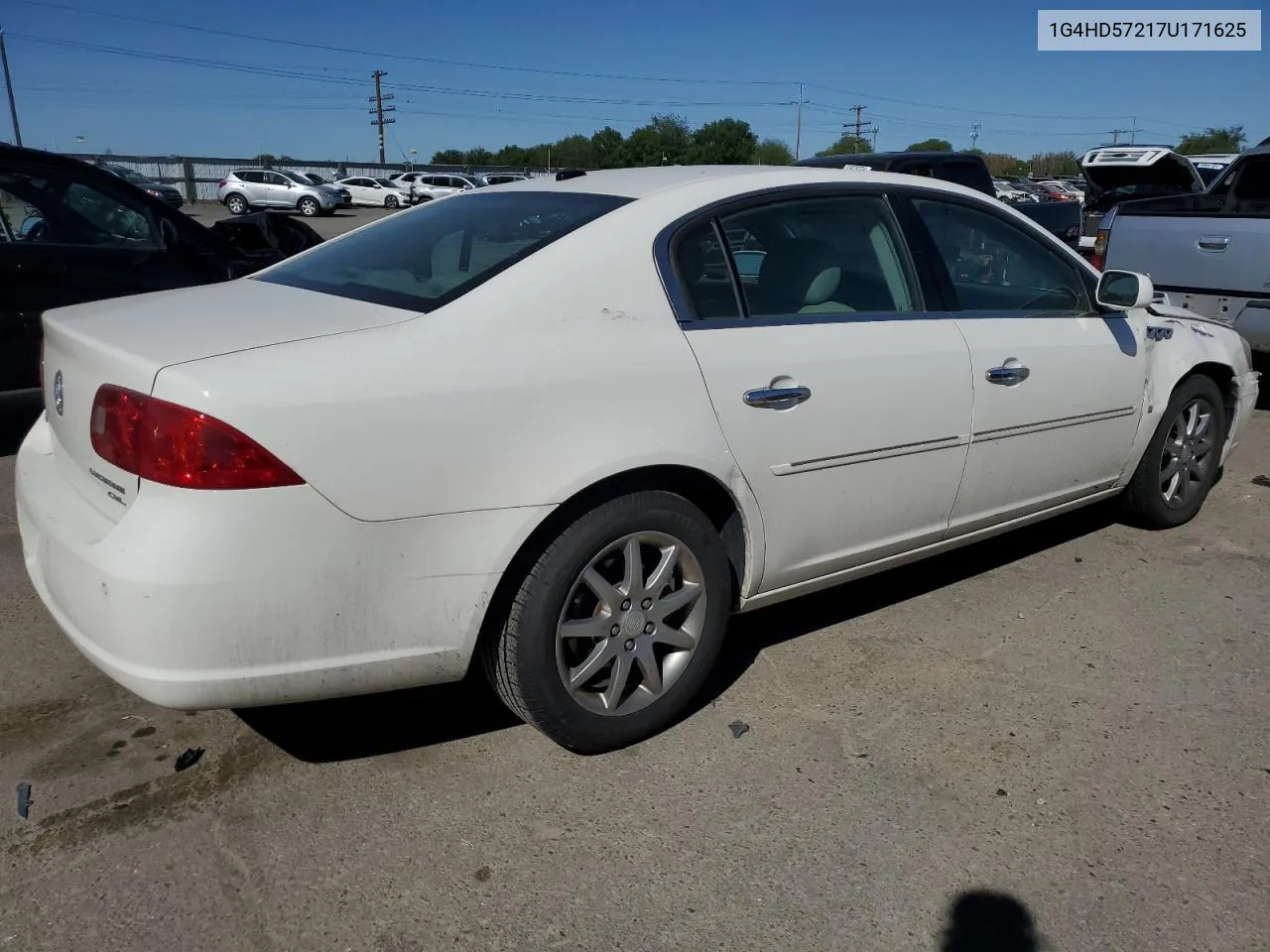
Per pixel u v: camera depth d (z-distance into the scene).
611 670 2.83
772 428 2.95
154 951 2.17
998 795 2.74
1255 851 2.53
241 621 2.28
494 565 2.52
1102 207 12.41
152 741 2.94
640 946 2.21
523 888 2.38
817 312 3.19
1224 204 7.29
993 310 3.66
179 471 2.21
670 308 2.85
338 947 2.19
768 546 3.07
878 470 3.26
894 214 3.49
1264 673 3.43
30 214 5.67
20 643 3.51
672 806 2.68
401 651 2.49
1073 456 3.99
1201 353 4.49
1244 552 4.50
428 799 2.69
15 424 6.56
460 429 2.44
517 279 2.67
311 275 3.16
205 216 35.94
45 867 2.41
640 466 2.69
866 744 2.98
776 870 2.45
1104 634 3.70
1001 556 4.44
